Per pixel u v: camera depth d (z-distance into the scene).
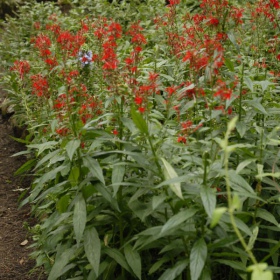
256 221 1.13
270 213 1.06
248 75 1.29
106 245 1.09
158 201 0.91
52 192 1.26
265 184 1.18
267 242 1.16
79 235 1.00
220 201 1.12
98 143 1.04
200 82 1.19
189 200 0.96
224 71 1.19
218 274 1.18
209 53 1.10
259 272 0.56
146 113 1.07
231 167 1.14
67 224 1.16
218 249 1.04
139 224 1.13
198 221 0.96
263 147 1.06
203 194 0.85
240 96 1.14
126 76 1.12
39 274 1.52
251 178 1.15
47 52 1.44
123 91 1.07
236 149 1.03
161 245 1.04
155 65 1.49
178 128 1.24
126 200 1.10
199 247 0.88
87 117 1.23
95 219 1.12
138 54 1.15
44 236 1.16
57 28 1.44
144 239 1.00
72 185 1.14
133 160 1.10
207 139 1.10
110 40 1.23
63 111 1.14
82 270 1.14
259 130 1.06
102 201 1.09
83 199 1.04
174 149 1.08
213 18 1.31
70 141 1.02
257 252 1.16
